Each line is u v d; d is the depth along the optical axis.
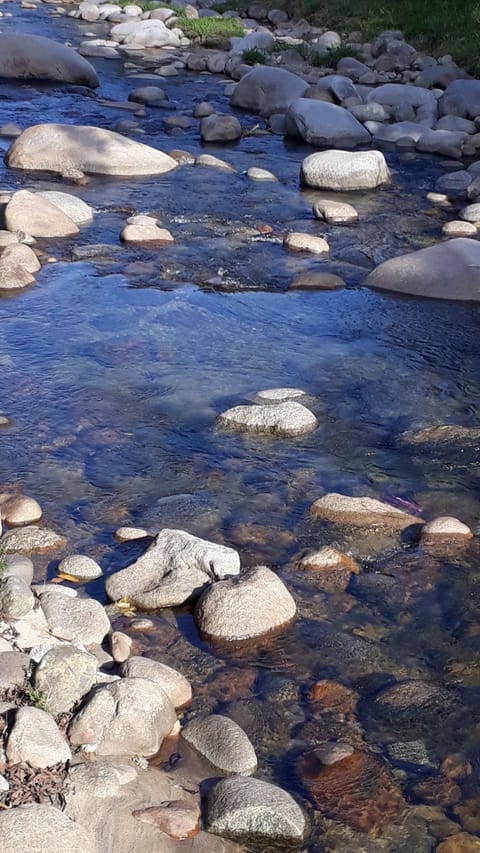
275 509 3.93
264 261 6.78
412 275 6.36
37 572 3.46
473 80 11.20
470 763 2.74
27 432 4.41
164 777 2.59
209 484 4.09
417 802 2.60
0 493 3.93
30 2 17.95
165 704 2.76
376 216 7.88
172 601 3.32
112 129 10.10
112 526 3.77
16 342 5.31
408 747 2.79
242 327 5.70
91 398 4.75
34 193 7.35
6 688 2.73
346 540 3.74
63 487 4.02
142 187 8.33
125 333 5.51
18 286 6.06
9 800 2.36
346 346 5.52
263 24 16.11
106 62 13.52
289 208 8.00
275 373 5.14
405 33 14.00
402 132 10.25
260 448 4.39
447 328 5.83
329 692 2.98
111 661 2.99
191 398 4.80
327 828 2.51
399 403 4.88
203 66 13.26
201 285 6.32
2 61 12.01
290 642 3.18
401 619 3.32
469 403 4.91
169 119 10.49
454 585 3.51
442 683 3.04
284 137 10.36
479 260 6.43
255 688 2.98
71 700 2.73
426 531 3.76
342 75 12.65
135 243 6.95
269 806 2.46
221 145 9.91
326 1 15.59
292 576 3.52
